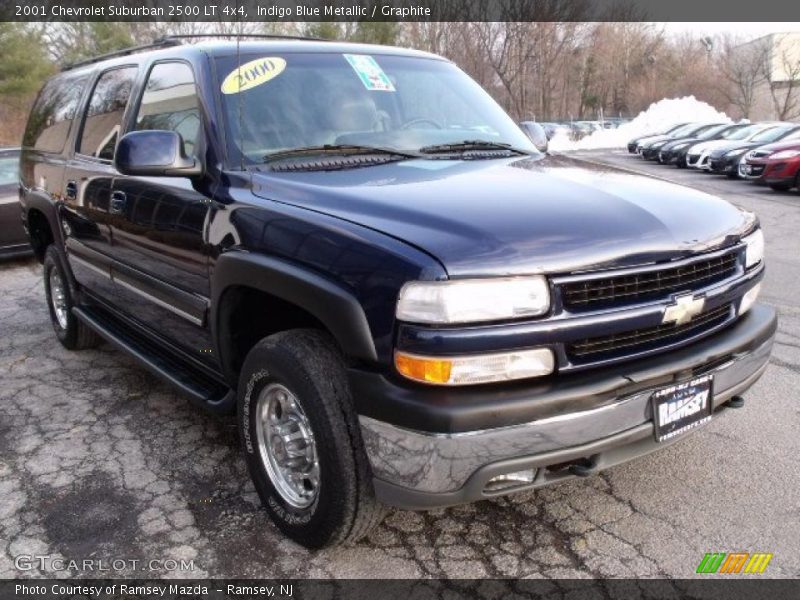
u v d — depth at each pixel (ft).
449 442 7.20
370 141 10.92
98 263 13.89
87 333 16.72
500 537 9.36
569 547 9.11
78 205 14.07
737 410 12.72
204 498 10.50
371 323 7.51
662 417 8.16
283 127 10.64
